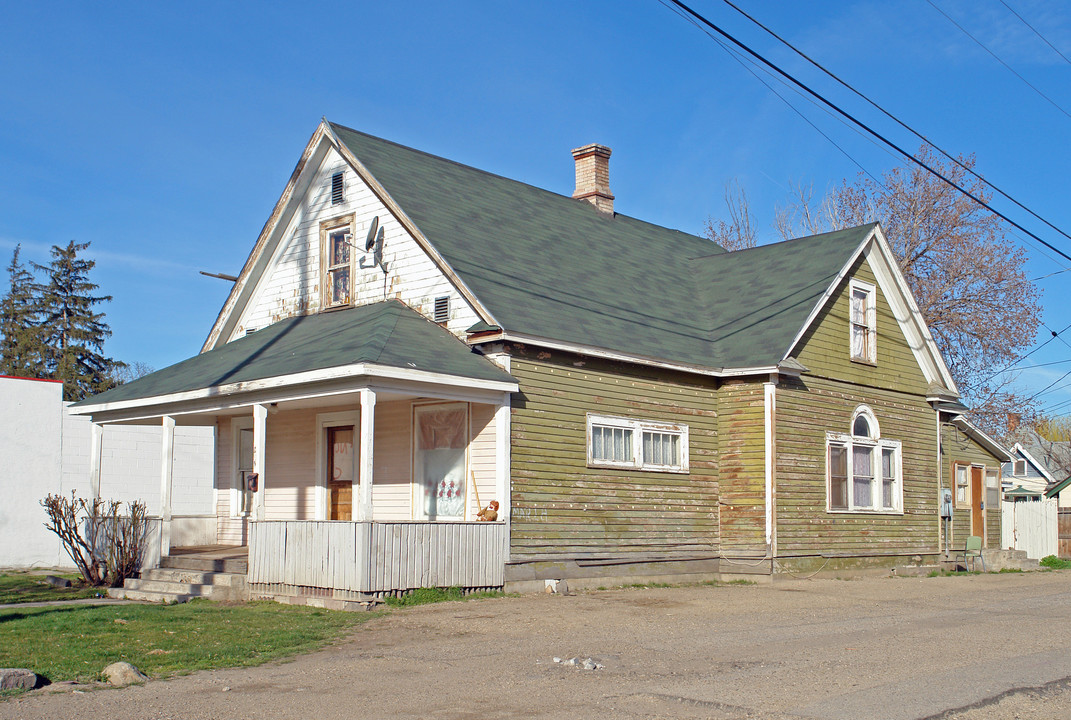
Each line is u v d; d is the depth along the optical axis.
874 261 23.92
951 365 41.22
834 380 22.06
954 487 26.77
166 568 17.81
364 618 13.44
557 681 9.33
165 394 18.02
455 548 15.75
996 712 8.21
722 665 10.05
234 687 9.17
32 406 22.92
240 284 22.16
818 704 8.36
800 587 18.66
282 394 16.20
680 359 19.77
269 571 15.79
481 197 22.00
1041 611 14.83
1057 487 37.41
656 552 19.28
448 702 8.52
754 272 24.05
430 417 18.25
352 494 19.61
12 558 22.25
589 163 26.45
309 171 21.30
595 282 21.05
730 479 20.64
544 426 17.52
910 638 11.86
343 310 20.27
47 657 10.45
